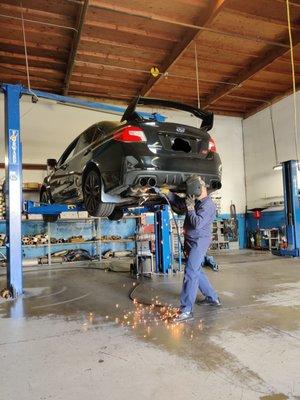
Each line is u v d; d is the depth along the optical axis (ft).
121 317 11.66
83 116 33.55
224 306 12.55
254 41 24.62
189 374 7.10
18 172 16.37
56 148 32.48
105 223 33.76
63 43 24.86
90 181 14.21
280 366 7.35
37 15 21.48
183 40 24.11
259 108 37.99
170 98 35.35
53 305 13.89
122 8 20.30
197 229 11.54
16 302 14.60
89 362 7.88
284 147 34.78
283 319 10.73
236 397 6.13
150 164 11.57
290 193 29.35
